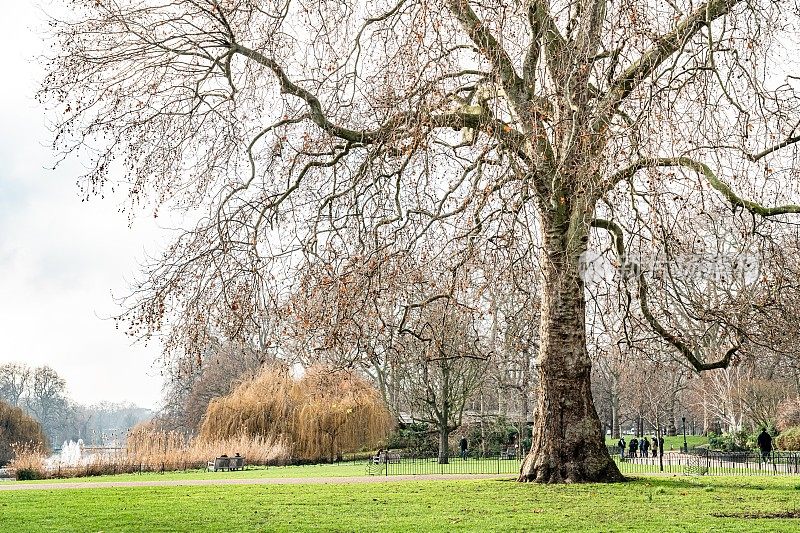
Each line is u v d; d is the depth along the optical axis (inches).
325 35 668.7
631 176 527.8
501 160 592.7
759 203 590.2
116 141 674.2
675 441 2760.8
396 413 2138.3
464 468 1401.3
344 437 1844.2
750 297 677.9
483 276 616.4
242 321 657.6
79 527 561.9
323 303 635.5
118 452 1553.9
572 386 795.4
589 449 796.6
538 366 820.0
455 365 1662.2
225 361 2630.4
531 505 639.8
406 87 607.5
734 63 550.3
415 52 597.3
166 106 700.7
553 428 801.6
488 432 2095.2
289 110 711.1
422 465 1530.5
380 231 657.6
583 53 559.5
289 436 1831.9
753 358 773.3
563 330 797.2
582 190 538.9
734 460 1464.1
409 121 604.1
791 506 625.6
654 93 516.1
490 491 738.8
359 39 687.1
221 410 1873.8
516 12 569.3
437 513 602.9
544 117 590.9
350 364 674.2
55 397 4498.0
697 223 570.9
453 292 631.2
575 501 660.7
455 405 1769.2
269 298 662.5
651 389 2375.7
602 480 793.6
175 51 687.7
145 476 1280.8
